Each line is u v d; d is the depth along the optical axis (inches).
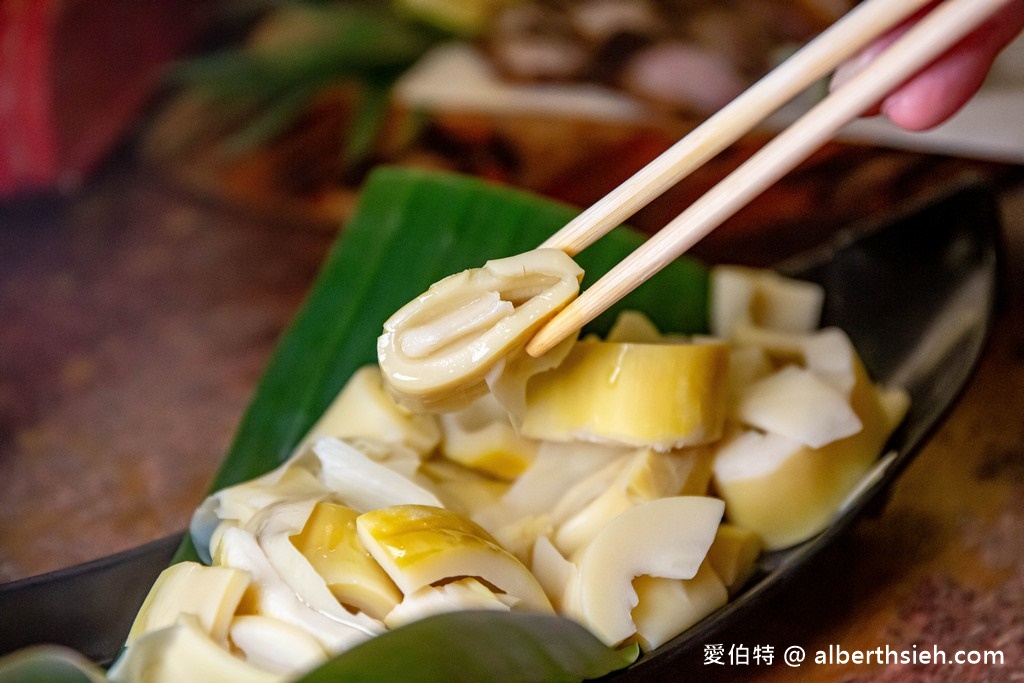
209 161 29.1
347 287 19.5
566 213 19.3
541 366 16.7
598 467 17.6
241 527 16.3
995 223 19.3
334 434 18.2
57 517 20.3
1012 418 19.6
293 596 15.7
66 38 27.2
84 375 22.9
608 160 25.1
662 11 28.4
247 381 22.4
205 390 22.3
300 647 15.3
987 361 20.4
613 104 26.9
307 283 24.3
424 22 30.6
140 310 24.2
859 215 22.9
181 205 27.8
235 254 25.7
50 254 26.7
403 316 16.1
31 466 21.2
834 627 17.5
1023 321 20.9
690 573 16.4
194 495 20.4
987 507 18.6
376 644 14.2
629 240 19.3
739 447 17.7
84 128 29.2
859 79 15.5
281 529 16.1
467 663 14.9
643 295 19.9
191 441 21.4
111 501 20.5
